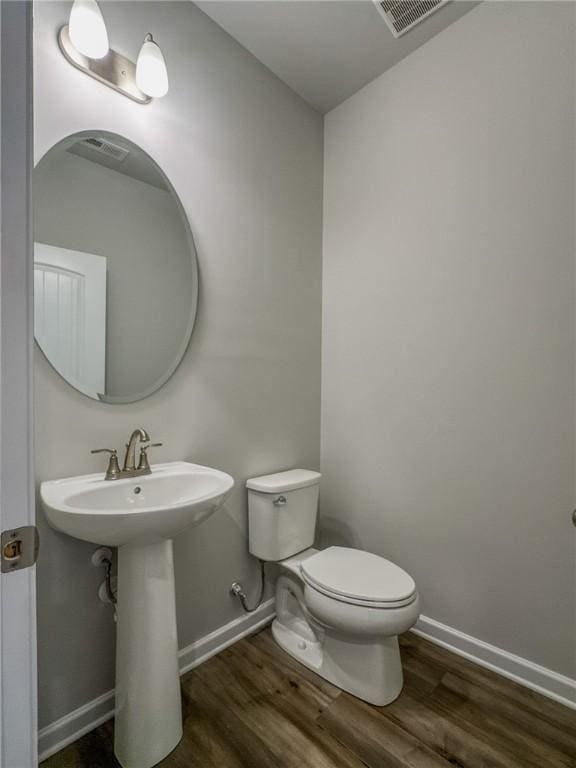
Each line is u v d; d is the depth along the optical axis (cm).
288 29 166
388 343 190
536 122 142
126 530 99
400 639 172
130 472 127
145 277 142
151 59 127
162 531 105
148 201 142
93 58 121
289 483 171
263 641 169
